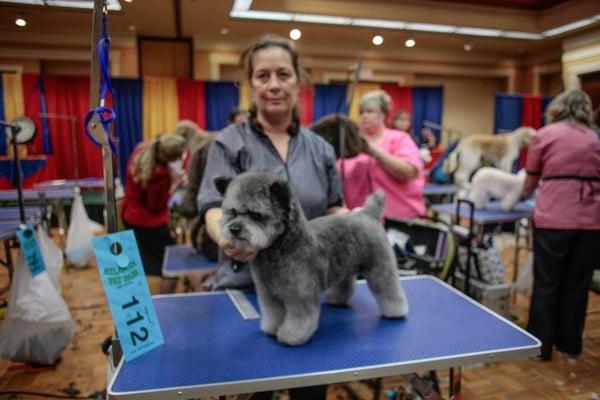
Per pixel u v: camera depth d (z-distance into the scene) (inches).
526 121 92.7
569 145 81.4
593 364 73.1
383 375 42.1
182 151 112.7
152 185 110.2
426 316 54.4
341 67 154.1
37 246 85.6
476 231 121.6
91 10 49.7
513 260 142.7
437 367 43.6
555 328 78.0
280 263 42.8
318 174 60.9
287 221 41.8
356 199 99.2
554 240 80.6
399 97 209.9
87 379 89.2
